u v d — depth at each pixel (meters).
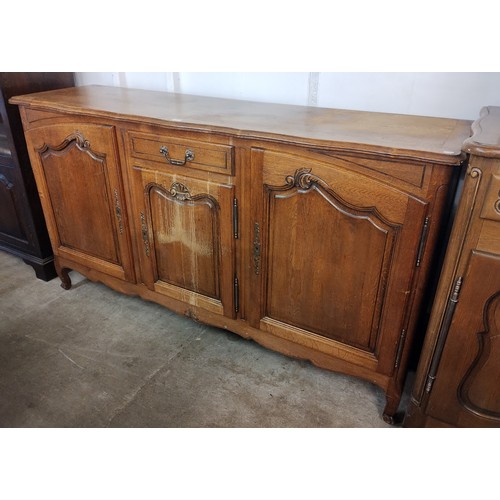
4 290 2.19
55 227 2.02
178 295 1.79
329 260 1.36
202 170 1.46
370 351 1.43
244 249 1.51
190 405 1.54
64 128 1.72
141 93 1.97
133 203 1.70
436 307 1.20
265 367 1.72
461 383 1.24
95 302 2.11
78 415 1.50
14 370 1.69
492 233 1.04
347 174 1.21
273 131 1.29
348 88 1.69
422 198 1.14
